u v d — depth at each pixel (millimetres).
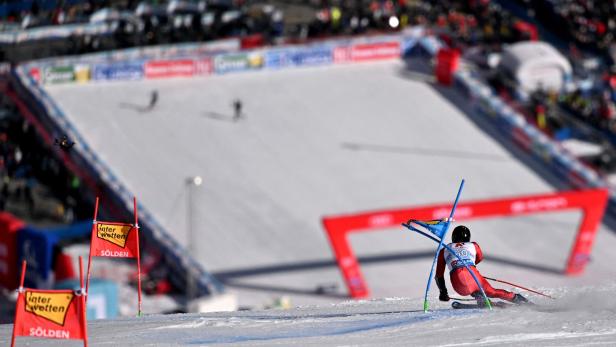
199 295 71062
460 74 112312
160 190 89438
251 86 113938
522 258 77500
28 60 111750
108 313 62719
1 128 98875
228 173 92562
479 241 80000
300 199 88000
